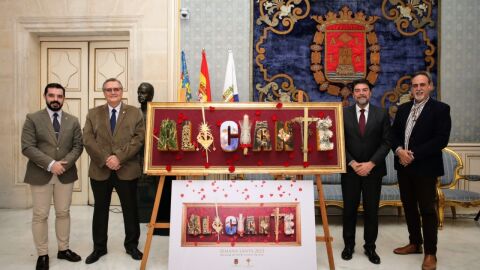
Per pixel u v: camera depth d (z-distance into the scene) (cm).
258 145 273
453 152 470
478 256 333
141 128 321
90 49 538
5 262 313
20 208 518
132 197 321
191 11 502
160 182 284
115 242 369
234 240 275
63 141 305
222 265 269
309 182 285
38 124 299
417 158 297
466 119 504
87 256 328
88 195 538
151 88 401
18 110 516
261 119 287
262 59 502
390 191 438
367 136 313
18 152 518
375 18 500
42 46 537
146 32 499
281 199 281
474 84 504
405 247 339
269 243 274
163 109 288
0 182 518
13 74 515
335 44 500
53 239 377
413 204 330
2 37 514
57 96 303
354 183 315
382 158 305
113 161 302
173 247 271
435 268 294
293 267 270
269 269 269
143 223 432
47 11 510
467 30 502
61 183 308
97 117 315
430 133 301
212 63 501
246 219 277
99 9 504
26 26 512
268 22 501
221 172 277
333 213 498
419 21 500
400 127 323
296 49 502
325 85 500
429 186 298
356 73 499
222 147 275
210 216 277
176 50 499
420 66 502
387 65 500
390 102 500
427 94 305
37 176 295
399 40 501
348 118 319
